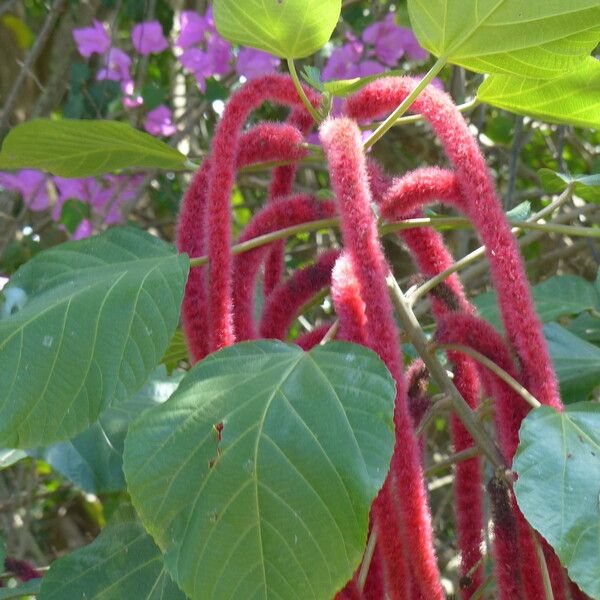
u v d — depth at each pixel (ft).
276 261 2.38
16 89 5.86
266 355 1.73
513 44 2.02
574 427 1.73
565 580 1.86
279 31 2.12
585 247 5.33
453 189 2.01
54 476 6.42
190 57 5.22
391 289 2.06
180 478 1.60
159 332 1.80
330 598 1.51
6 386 1.77
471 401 2.19
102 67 5.84
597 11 1.93
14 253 5.64
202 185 2.10
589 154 6.20
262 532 1.53
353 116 2.06
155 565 2.07
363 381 1.62
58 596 2.05
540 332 1.81
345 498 1.52
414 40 5.06
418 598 1.72
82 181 5.26
